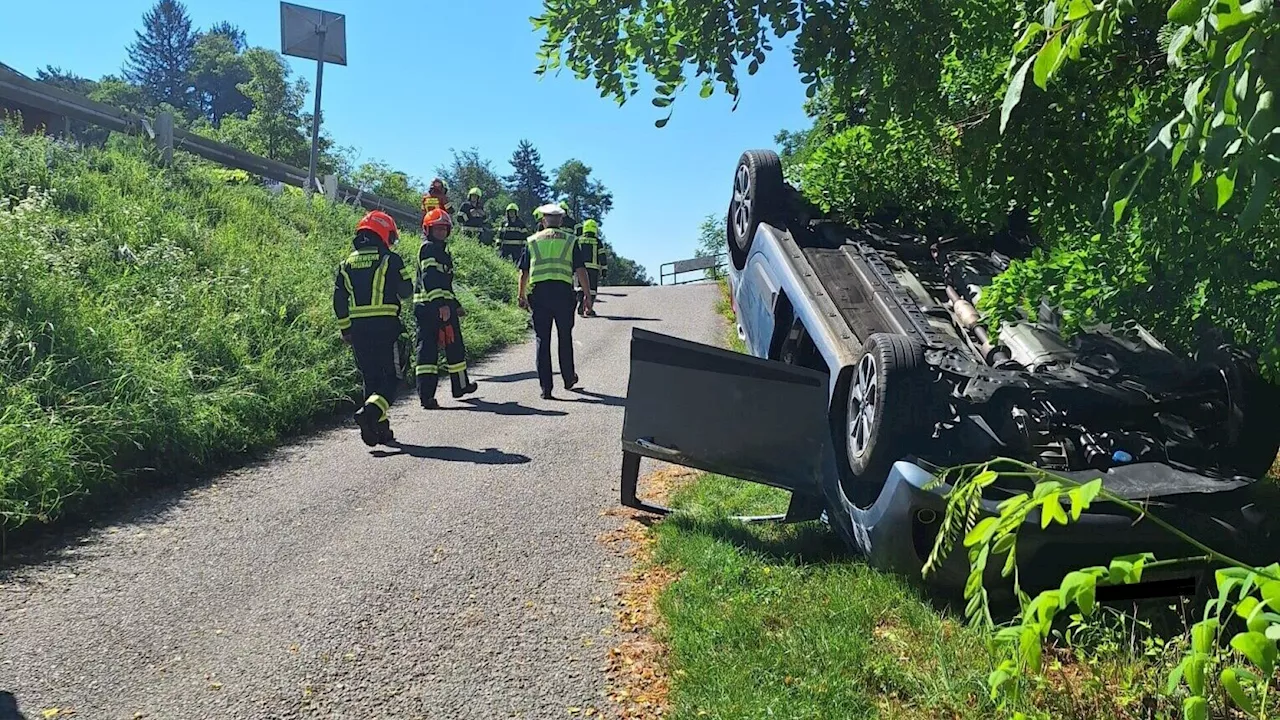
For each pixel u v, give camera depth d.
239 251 11.39
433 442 7.49
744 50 3.67
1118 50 3.61
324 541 5.20
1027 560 3.95
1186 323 4.07
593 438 7.60
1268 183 1.58
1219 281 3.54
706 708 3.36
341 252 13.60
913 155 5.04
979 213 5.12
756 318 6.73
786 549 5.02
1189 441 4.41
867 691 3.51
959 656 3.66
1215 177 1.87
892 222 6.59
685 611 4.16
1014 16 3.66
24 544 5.09
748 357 5.18
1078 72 3.73
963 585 4.14
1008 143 4.03
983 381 4.37
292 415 7.91
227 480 6.42
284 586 4.57
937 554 2.00
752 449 5.11
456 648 3.95
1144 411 4.44
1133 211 3.20
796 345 6.00
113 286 8.52
